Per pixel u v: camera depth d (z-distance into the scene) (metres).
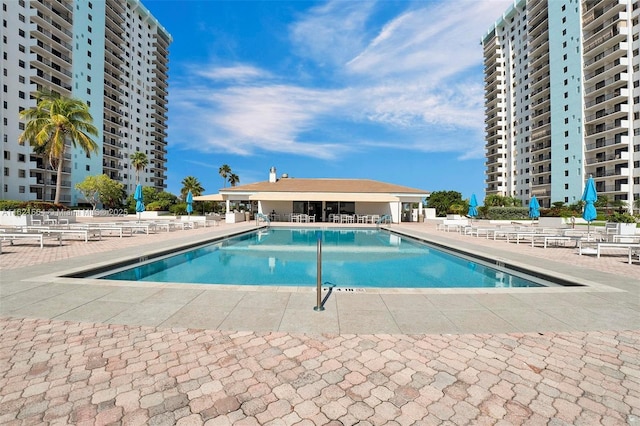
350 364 3.33
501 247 14.05
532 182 63.84
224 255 13.27
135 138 77.88
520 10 68.88
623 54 45.34
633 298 5.72
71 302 5.24
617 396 2.80
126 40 74.19
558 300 5.58
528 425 2.43
